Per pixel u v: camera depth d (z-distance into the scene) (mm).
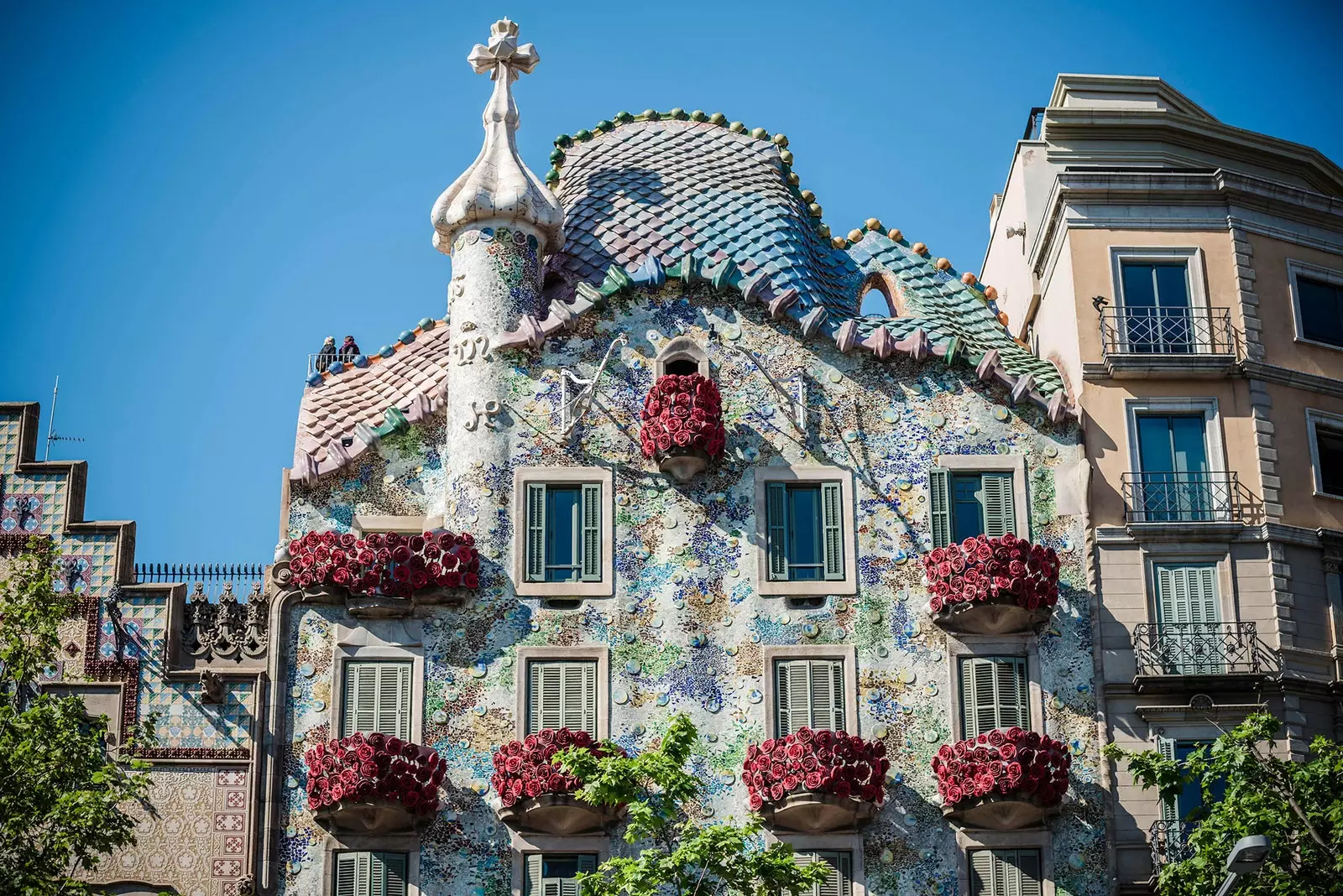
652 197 51531
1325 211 51438
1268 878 40250
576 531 47094
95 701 45312
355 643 45938
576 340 48406
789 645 46312
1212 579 47469
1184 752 45938
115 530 46656
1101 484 48031
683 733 40906
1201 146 53688
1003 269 56562
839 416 48156
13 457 47031
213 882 44125
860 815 44469
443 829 44719
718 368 48375
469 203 49000
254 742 45031
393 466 48188
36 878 39062
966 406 48406
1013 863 44875
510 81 51500
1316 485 48812
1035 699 46156
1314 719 46625
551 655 46031
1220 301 49969
